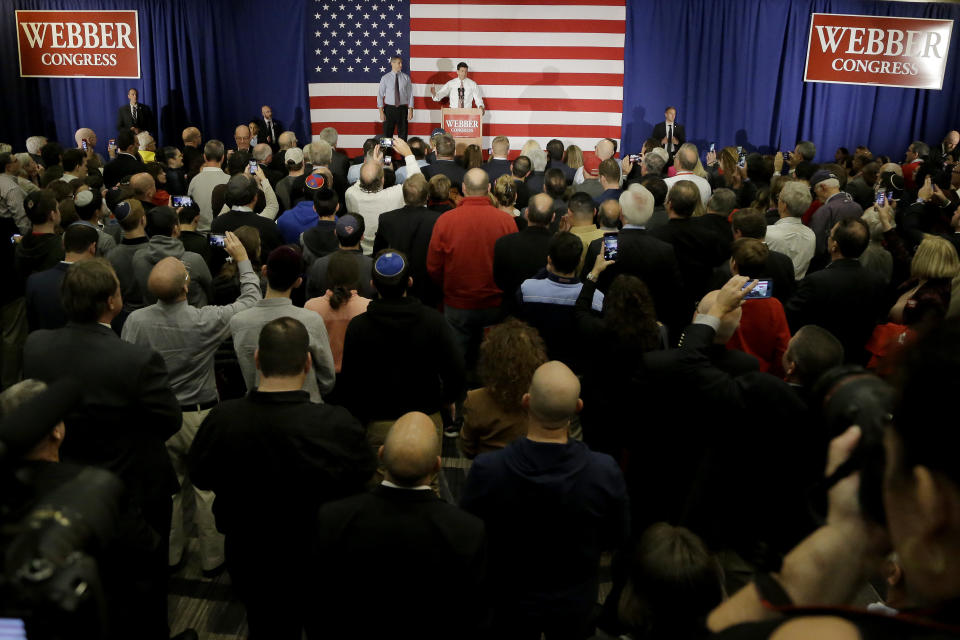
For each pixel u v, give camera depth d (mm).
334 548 1831
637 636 1692
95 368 2418
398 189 5223
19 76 10984
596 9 10492
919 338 512
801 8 10742
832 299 3668
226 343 3713
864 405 971
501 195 5129
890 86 11008
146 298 3693
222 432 2193
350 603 1864
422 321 2900
